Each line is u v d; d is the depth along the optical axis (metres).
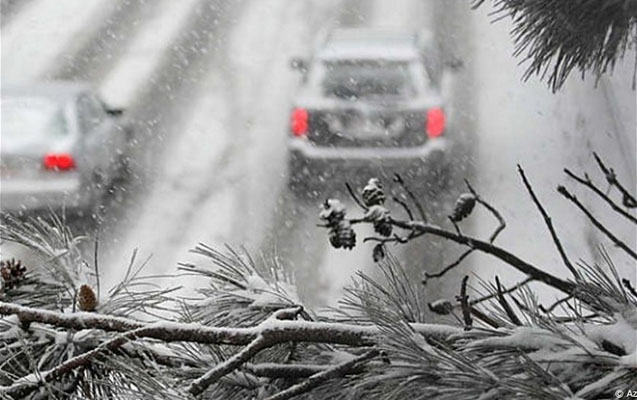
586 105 17.34
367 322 3.30
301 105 15.91
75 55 23.48
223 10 26.00
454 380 2.62
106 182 15.76
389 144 15.85
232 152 17.75
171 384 3.02
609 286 2.99
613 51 3.92
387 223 3.06
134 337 3.05
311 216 14.96
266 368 3.19
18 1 26.77
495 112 18.77
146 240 14.29
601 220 13.23
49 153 14.83
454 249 12.83
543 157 16.41
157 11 26.06
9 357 3.14
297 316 3.38
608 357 2.70
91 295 3.21
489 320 3.06
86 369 3.11
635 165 14.42
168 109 20.09
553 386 2.62
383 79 16.19
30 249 3.45
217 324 3.38
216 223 14.81
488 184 15.60
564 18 3.93
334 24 25.17
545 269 12.50
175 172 16.81
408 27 24.69
